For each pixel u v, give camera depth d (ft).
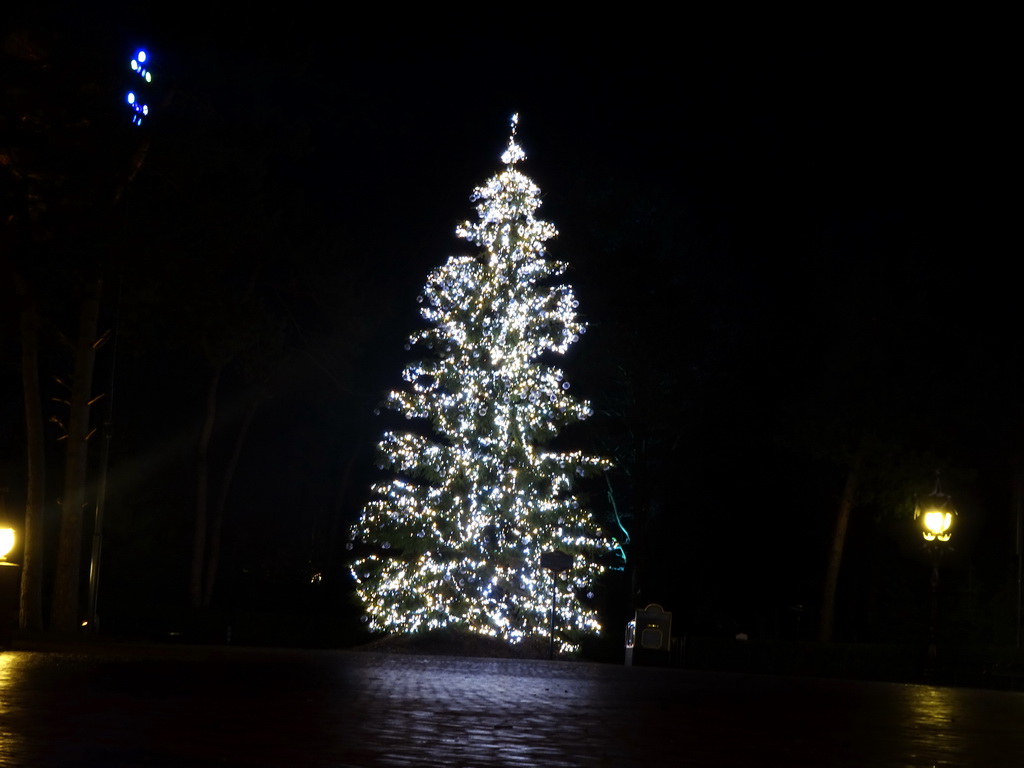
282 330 155.94
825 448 149.28
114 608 141.79
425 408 111.86
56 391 158.92
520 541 110.73
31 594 108.47
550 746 30.94
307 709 38.17
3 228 95.25
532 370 111.96
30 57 95.55
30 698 38.50
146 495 170.71
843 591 185.26
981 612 154.30
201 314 109.70
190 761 25.31
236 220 129.49
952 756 32.45
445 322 111.96
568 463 111.86
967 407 147.23
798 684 69.21
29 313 107.65
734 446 169.58
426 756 27.68
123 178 103.86
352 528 113.91
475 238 112.68
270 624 143.23
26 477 159.33
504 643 110.11
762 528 178.81
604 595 168.45
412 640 109.50
